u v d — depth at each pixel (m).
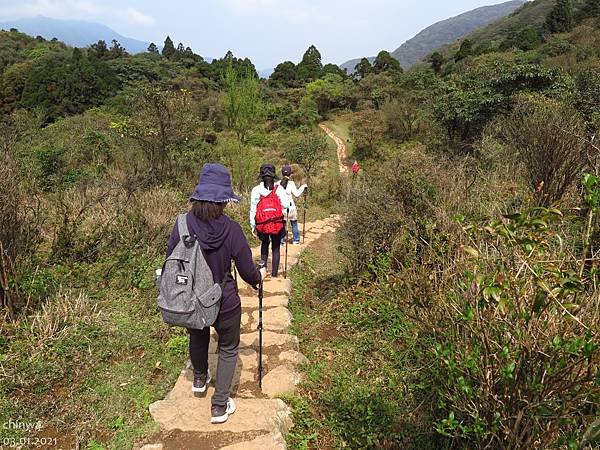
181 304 2.68
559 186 5.69
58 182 11.08
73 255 6.17
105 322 4.61
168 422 3.19
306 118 47.50
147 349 4.28
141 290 5.46
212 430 3.10
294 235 8.74
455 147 18.08
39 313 4.44
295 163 27.27
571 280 1.92
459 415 2.65
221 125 37.53
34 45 83.75
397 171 5.97
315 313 5.46
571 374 1.97
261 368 3.80
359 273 5.82
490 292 2.00
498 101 17.53
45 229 7.04
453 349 2.48
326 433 3.28
